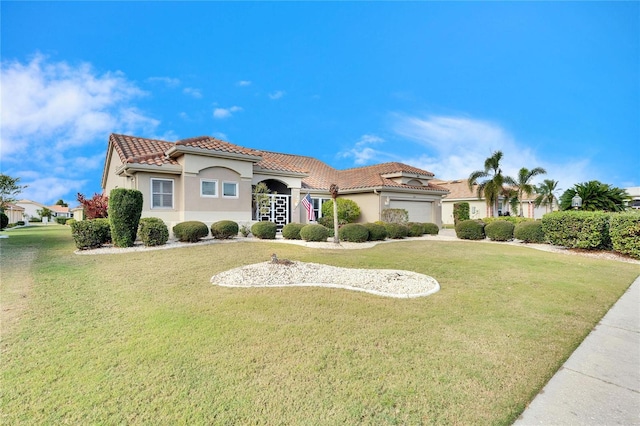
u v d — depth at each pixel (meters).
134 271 9.52
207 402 3.45
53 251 13.05
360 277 8.91
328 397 3.56
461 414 3.34
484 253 14.30
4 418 3.21
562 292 7.96
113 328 5.34
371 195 25.06
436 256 13.16
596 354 4.79
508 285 8.52
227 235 16.58
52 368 4.09
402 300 6.99
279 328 5.37
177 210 17.16
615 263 12.45
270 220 21.50
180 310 6.20
